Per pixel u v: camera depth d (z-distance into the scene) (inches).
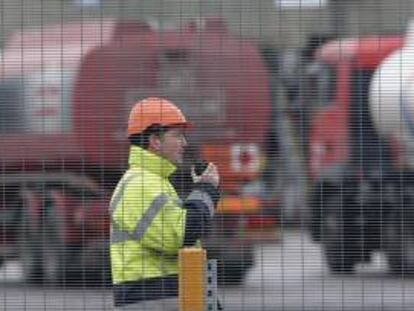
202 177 765.9
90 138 1058.7
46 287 940.6
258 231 989.8
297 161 1203.2
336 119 1207.6
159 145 767.7
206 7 1074.7
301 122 1218.6
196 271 724.0
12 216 1018.7
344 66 1198.9
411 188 989.2
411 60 1082.1
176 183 813.2
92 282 921.5
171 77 1093.1
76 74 1079.6
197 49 1088.2
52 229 1016.2
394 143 1050.1
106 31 1112.8
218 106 1118.4
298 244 961.5
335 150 1203.2
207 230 840.9
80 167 1051.3
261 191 1161.4
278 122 1197.1
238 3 1069.1
